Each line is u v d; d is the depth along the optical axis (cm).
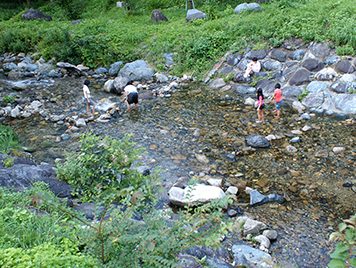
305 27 1338
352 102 994
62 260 261
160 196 623
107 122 1037
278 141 840
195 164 749
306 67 1198
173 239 280
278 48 1330
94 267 249
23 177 546
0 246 291
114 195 246
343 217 548
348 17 1298
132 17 2264
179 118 1034
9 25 2331
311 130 890
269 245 486
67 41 1786
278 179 675
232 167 731
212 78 1392
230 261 439
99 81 1526
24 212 354
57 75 1614
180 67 1495
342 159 730
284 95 1153
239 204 596
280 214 565
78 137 929
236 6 1939
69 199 500
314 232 515
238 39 1477
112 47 1748
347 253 216
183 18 2044
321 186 641
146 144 859
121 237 263
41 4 3144
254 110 1059
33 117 1112
